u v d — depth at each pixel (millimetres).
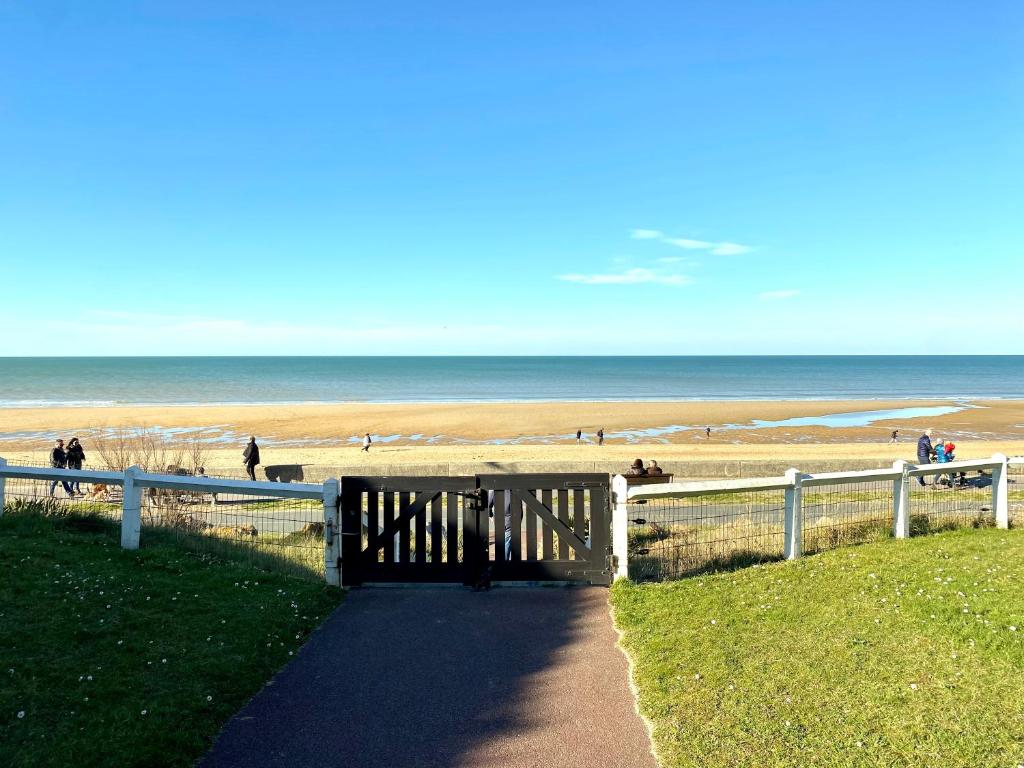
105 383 100875
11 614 6426
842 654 5867
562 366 190250
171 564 8438
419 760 4652
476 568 8539
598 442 37219
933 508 12500
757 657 5910
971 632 6082
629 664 6184
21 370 149625
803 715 4910
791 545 9141
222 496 16438
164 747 4648
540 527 12023
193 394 80000
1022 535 9969
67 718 4840
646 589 8086
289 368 168875
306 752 4758
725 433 44125
